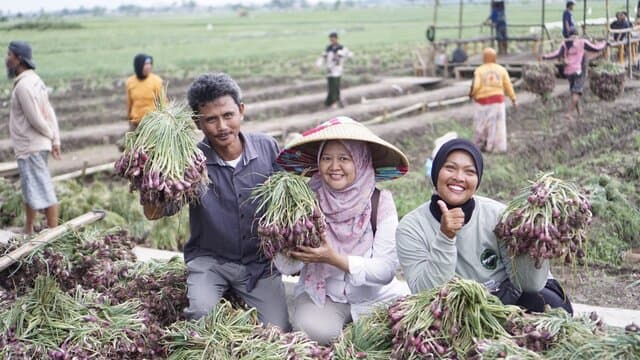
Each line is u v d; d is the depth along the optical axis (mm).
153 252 6676
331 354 3766
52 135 7980
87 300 4172
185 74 26844
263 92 21875
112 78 26141
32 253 4621
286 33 64438
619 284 6348
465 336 3512
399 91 21141
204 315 4398
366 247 4332
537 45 20578
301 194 4055
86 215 5078
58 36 51531
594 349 3273
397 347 3596
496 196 9492
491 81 12047
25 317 3873
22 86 7680
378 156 4398
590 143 11617
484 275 4035
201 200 4438
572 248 3682
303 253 4090
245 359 3682
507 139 12938
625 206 7801
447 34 48312
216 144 4441
